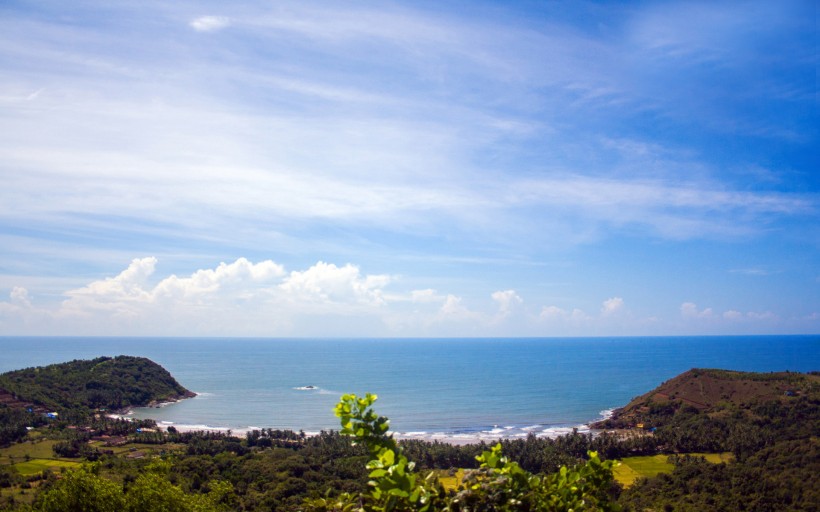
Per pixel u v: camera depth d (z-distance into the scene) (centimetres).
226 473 5034
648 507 4344
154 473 3234
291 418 16525
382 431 425
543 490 455
